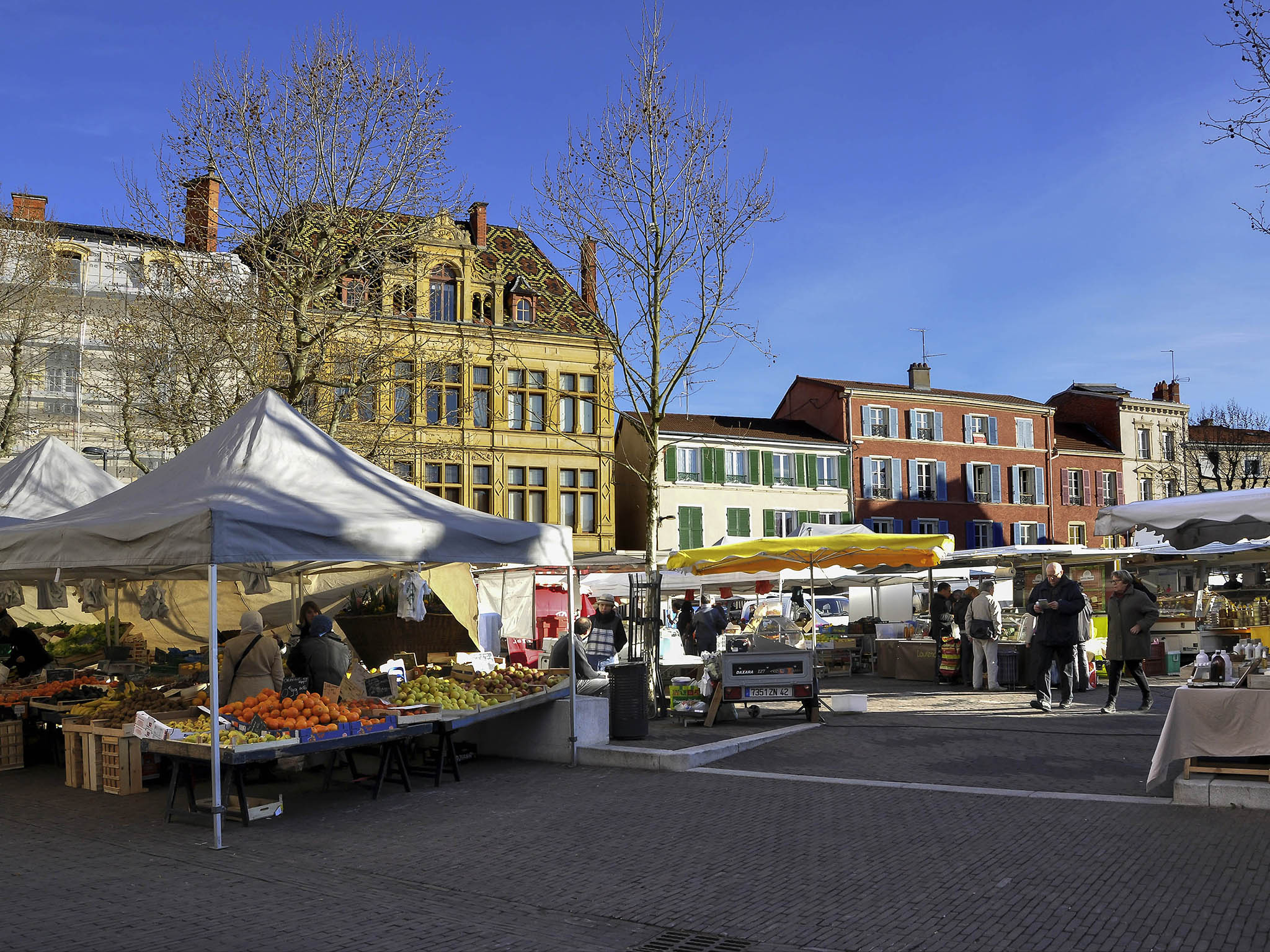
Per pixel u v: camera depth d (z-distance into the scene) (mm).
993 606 17562
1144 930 5551
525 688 11742
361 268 22016
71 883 6934
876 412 55500
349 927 6008
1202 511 8953
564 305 45375
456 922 6121
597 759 11250
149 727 9016
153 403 25234
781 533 51375
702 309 16406
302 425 10914
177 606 18297
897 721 13164
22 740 12125
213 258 22422
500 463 42750
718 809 8820
